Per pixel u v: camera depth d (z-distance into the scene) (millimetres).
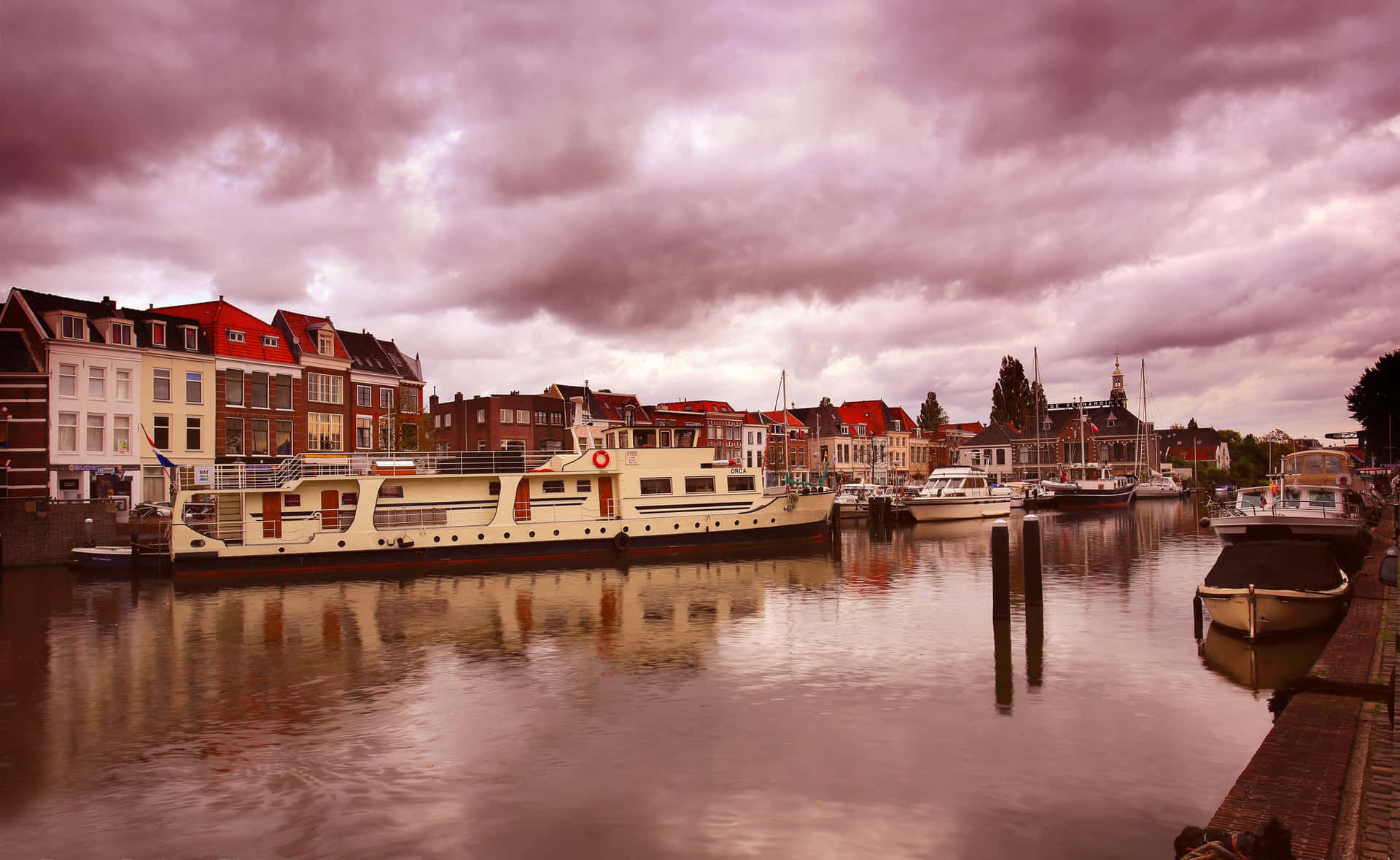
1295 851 8289
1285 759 10844
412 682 17906
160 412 46906
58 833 10969
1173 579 31734
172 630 23578
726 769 12672
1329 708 13070
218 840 10672
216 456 49312
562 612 25750
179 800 11906
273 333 53969
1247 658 18969
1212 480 111438
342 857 10148
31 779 12750
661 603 27219
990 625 23141
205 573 33188
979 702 15898
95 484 43531
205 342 49656
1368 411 60969
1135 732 14094
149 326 47000
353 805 11625
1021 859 9852
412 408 62188
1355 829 8758
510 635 22516
